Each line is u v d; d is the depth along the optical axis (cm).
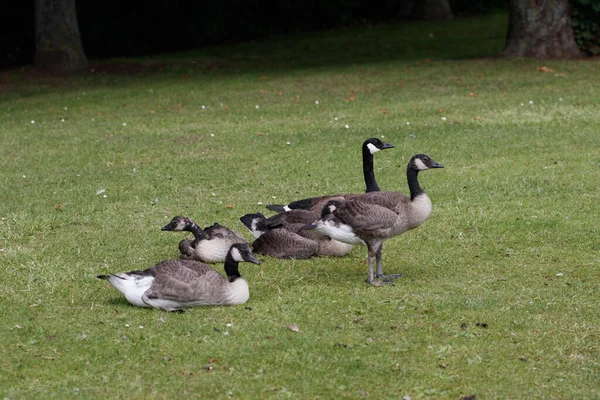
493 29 4012
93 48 3847
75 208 1364
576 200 1319
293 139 1853
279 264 1066
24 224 1259
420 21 4538
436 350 787
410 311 884
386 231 955
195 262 905
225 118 2133
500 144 1727
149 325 850
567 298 917
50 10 3036
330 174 1548
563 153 1634
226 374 744
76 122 2159
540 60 2681
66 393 714
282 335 823
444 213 1275
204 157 1714
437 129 1891
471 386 719
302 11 4447
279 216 1141
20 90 2728
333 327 846
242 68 3105
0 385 730
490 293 936
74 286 984
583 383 724
